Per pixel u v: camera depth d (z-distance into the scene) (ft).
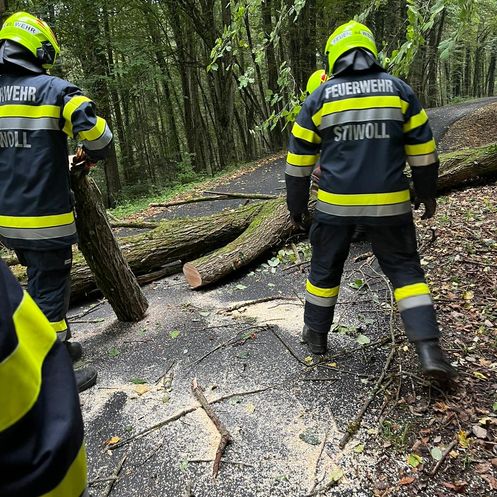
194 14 52.01
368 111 7.80
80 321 13.70
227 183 37.11
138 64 47.47
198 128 66.03
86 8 44.47
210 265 14.80
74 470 2.57
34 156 8.79
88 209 10.88
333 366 9.50
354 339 10.46
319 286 9.31
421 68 69.67
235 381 9.37
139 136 70.59
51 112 8.68
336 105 7.96
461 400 8.06
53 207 9.07
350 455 7.14
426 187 8.27
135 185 57.93
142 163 70.90
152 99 67.72
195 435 7.92
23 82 8.77
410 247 8.25
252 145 76.79
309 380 9.12
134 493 6.86
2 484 2.34
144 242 16.39
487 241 14.58
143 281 16.14
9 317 2.36
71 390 2.66
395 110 7.77
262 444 7.55
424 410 7.91
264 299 13.33
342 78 8.06
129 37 49.24
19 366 2.35
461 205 18.75
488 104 61.52
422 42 10.85
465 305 11.18
